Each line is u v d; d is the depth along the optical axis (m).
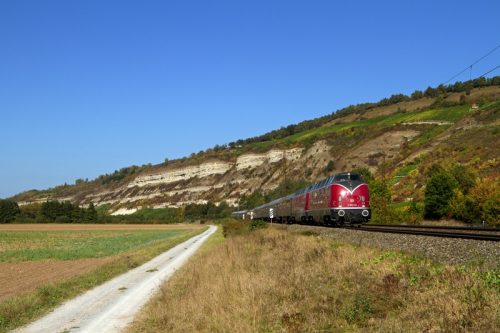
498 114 109.75
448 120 140.50
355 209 34.09
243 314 13.28
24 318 16.97
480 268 12.86
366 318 11.62
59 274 31.75
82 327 15.62
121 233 98.12
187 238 73.88
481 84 177.12
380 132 144.50
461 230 25.84
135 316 16.94
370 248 20.41
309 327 11.53
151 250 48.47
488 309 9.94
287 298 14.52
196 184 197.12
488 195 52.88
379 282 13.80
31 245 63.97
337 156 145.62
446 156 95.50
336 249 21.69
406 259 16.20
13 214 155.50
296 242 28.34
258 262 23.92
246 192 167.25
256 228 55.22
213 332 12.42
